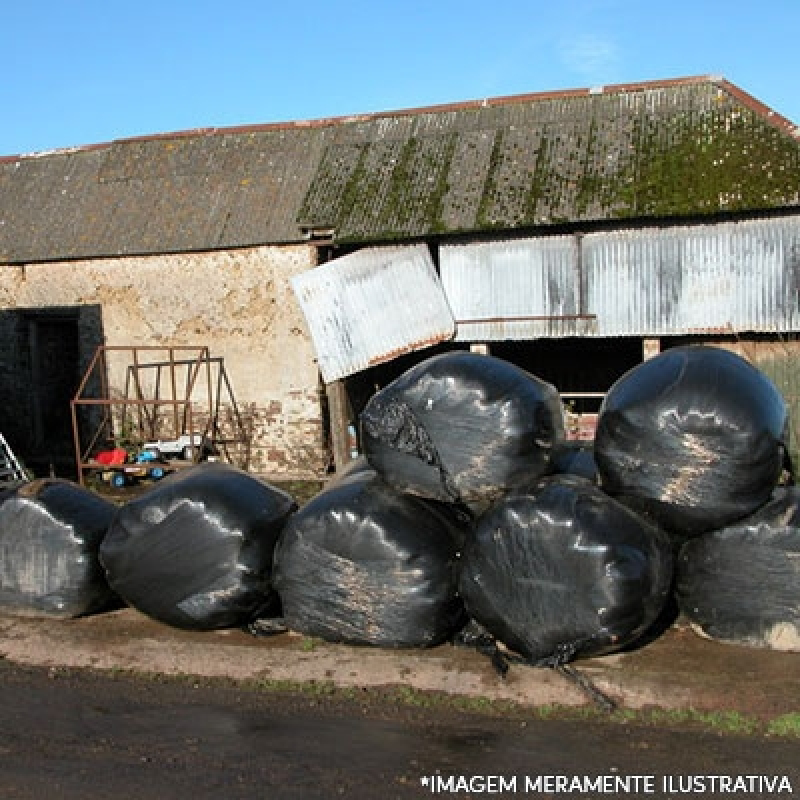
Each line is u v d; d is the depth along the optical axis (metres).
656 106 11.10
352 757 4.05
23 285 13.66
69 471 13.23
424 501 5.34
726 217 9.71
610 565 4.59
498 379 5.08
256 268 12.30
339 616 5.23
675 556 5.20
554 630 4.73
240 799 3.70
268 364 12.39
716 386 4.83
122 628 5.88
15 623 6.04
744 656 4.95
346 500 5.22
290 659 5.21
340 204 11.37
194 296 12.67
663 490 4.89
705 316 9.84
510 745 4.13
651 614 4.78
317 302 11.16
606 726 4.30
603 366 14.83
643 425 4.89
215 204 12.88
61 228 13.58
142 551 5.53
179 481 5.68
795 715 4.23
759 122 10.19
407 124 12.49
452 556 5.16
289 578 5.33
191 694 4.88
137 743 4.27
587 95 11.71
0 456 11.37
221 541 5.42
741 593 4.95
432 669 4.98
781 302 9.53
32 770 4.01
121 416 13.23
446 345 12.67
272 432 12.45
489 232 10.52
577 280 10.27
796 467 7.89
